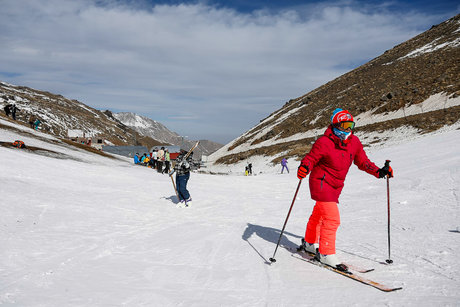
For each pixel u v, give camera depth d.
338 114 3.89
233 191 13.09
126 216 7.04
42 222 5.68
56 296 2.88
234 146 89.12
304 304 2.80
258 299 2.94
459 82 45.72
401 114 46.28
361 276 3.47
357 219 6.64
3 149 14.76
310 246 4.39
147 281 3.40
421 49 81.38
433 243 4.48
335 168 3.93
